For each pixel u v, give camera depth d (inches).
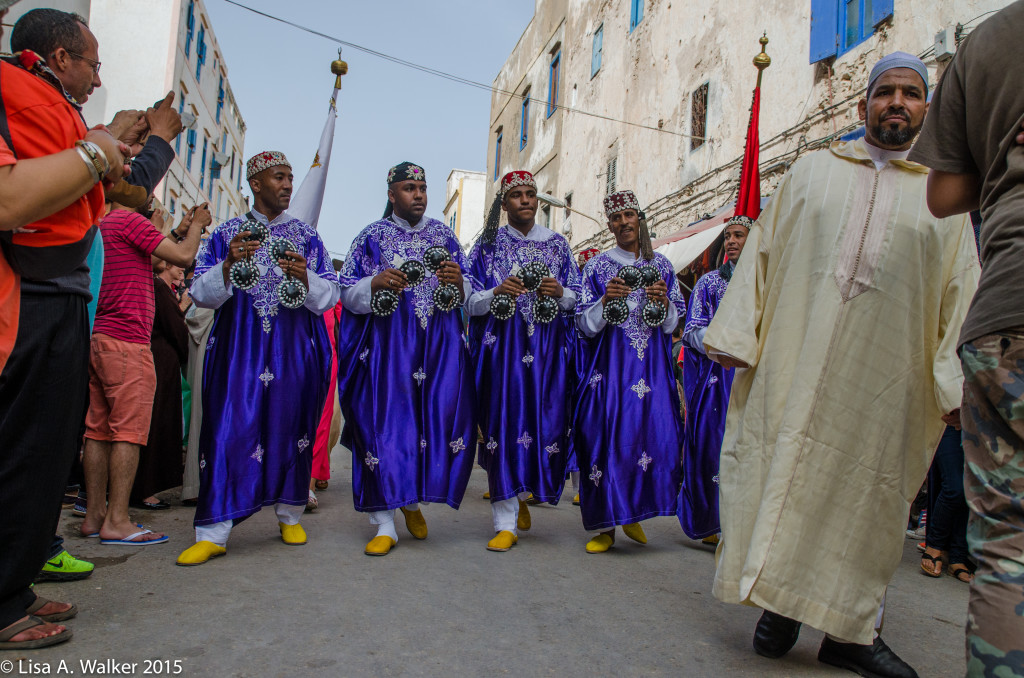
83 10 499.2
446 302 181.0
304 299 166.4
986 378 72.9
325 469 236.8
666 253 445.1
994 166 77.6
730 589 109.7
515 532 179.0
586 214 711.7
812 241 110.5
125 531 164.6
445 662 101.2
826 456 104.0
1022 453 71.3
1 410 99.6
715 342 115.4
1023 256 72.0
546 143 880.9
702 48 541.0
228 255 159.8
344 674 95.5
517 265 193.5
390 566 151.6
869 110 111.9
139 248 165.0
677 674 101.8
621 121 676.1
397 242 185.2
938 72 331.9
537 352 188.4
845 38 398.0
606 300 185.9
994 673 67.6
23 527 99.9
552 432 187.0
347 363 180.1
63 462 104.2
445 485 176.6
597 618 123.3
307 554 159.9
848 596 103.0
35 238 95.5
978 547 72.3
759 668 105.6
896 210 107.3
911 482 107.0
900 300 105.4
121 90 875.4
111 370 163.0
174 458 210.7
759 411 111.8
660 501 183.5
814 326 106.9
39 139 94.8
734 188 482.0
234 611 117.8
